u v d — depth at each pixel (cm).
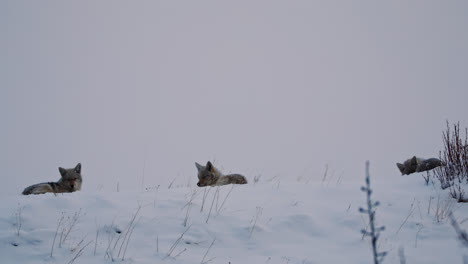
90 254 1499
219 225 1734
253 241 1633
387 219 1758
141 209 1820
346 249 1538
